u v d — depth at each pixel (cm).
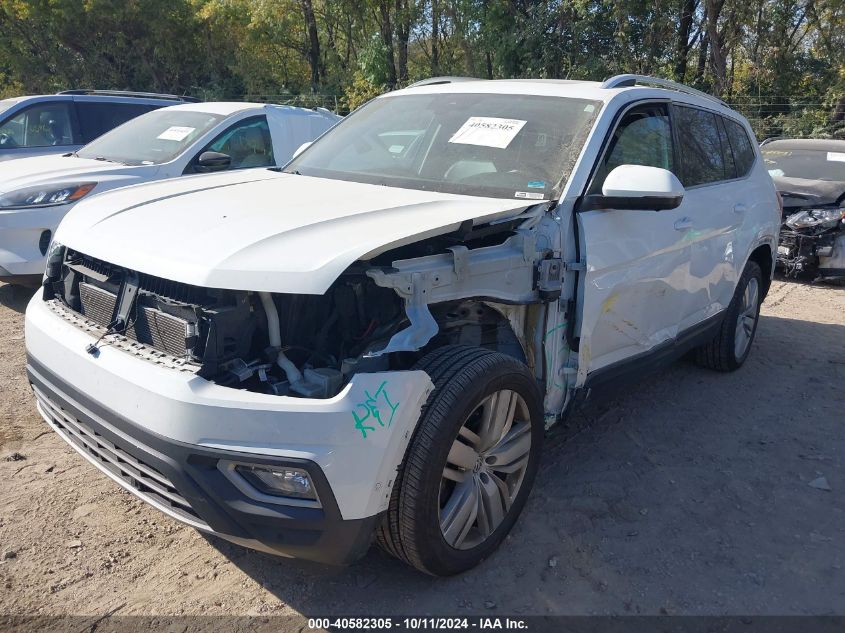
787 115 1877
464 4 1994
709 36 1834
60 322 309
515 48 1941
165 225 293
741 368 570
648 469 398
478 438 289
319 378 258
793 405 496
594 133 367
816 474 399
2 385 475
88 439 288
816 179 930
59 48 2686
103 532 324
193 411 242
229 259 254
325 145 449
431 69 2427
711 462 409
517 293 315
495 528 306
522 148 372
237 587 291
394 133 421
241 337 261
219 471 242
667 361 445
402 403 253
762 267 578
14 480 362
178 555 311
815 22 1862
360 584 295
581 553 320
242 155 755
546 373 337
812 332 679
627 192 330
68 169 665
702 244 444
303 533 244
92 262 310
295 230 272
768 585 303
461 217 294
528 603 287
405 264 271
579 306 339
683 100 462
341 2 2427
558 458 407
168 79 2766
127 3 2453
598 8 1847
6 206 598
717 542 332
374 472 246
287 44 2834
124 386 260
